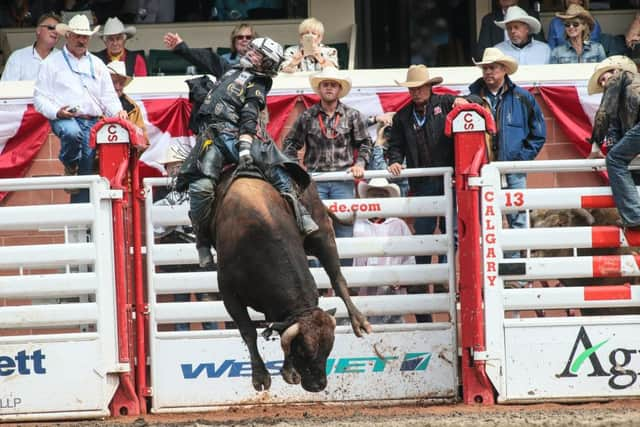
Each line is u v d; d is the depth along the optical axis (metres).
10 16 46.56
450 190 29.48
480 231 29.06
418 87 31.61
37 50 40.97
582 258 28.97
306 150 32.62
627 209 28.47
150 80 37.78
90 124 34.19
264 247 25.02
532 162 28.88
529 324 28.84
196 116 27.33
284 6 46.41
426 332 29.53
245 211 25.20
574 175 37.66
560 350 28.88
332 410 29.02
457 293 30.09
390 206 29.50
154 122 37.41
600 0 46.34
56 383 28.92
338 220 28.36
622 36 43.97
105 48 43.38
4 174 37.28
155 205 29.77
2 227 28.92
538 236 28.98
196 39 45.69
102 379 28.89
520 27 39.97
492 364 28.84
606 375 28.84
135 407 29.22
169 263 29.59
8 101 37.38
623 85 29.58
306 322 24.03
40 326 28.98
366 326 26.67
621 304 29.06
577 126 37.56
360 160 32.09
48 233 36.97
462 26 49.28
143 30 45.72
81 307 28.98
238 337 29.36
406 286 31.66
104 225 29.03
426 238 29.50
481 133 28.94
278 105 37.47
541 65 38.00
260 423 26.81
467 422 26.16
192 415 29.11
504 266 28.92
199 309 29.50
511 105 33.19
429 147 31.77
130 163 29.58
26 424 28.59
